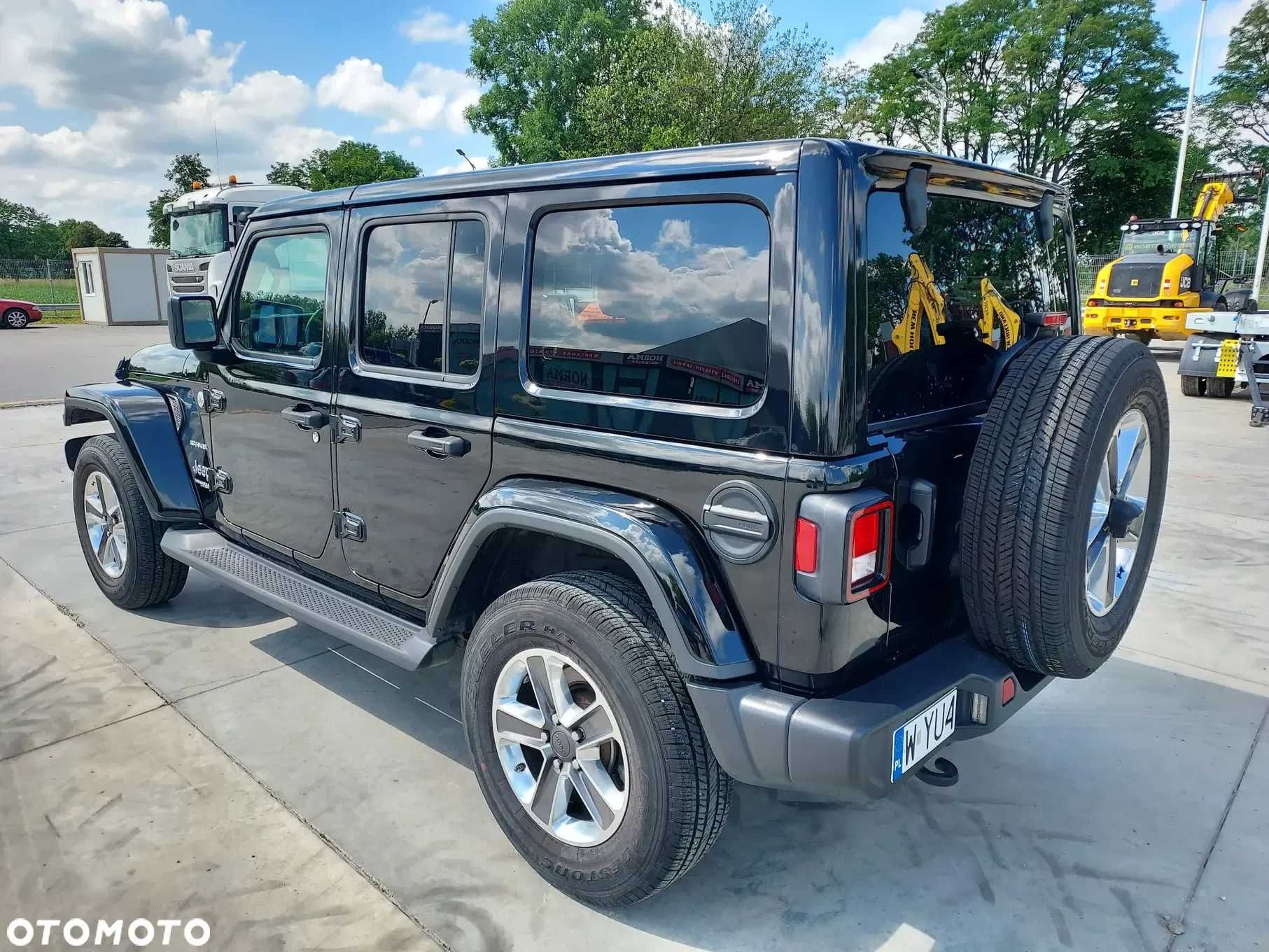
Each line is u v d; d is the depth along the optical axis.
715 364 2.00
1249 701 3.46
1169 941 2.22
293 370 3.14
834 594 1.83
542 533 2.37
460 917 2.30
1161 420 2.41
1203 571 4.84
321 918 2.29
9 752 3.07
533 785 2.42
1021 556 2.00
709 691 1.99
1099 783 2.92
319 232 3.02
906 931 2.26
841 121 27.31
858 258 1.85
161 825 2.66
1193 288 16.95
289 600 3.12
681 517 2.07
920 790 2.89
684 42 23.94
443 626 2.62
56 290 39.22
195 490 3.89
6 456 7.79
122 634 4.06
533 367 2.36
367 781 2.92
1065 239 2.91
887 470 1.94
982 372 2.45
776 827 2.70
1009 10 36.00
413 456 2.70
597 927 2.27
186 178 58.09
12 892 2.37
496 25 36.38
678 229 2.06
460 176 2.53
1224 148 34.94
